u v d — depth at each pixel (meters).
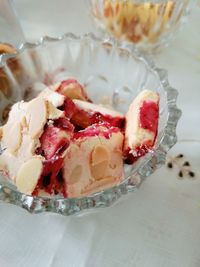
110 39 0.16
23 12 0.19
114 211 0.15
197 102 0.17
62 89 0.15
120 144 0.14
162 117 0.14
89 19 0.19
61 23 0.19
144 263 0.14
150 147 0.13
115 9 0.18
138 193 0.15
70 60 0.17
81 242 0.14
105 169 0.13
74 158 0.13
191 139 0.16
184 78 0.18
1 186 0.12
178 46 0.19
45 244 0.14
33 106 0.13
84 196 0.12
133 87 0.17
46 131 0.13
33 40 0.19
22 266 0.14
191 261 0.14
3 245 0.14
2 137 0.14
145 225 0.14
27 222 0.14
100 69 0.17
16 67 0.16
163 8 0.17
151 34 0.18
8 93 0.16
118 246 0.14
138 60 0.16
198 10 0.19
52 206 0.12
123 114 0.16
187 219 0.15
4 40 0.17
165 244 0.14
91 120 0.15
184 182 0.15
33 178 0.12
